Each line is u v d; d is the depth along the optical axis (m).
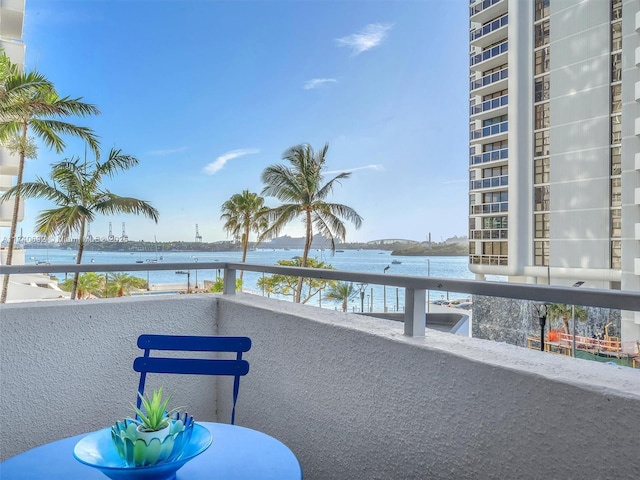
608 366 0.95
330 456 1.41
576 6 19.77
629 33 17.45
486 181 23.91
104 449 0.95
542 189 21.08
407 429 1.17
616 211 18.50
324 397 1.44
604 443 0.80
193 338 1.47
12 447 1.56
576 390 0.84
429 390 1.12
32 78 10.45
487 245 23.72
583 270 19.31
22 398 1.58
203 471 0.96
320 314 1.57
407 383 1.17
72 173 12.73
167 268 1.91
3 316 1.55
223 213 27.58
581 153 19.55
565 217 20.03
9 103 10.71
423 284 1.20
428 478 1.11
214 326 1.98
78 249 13.26
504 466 0.95
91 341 1.72
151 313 1.85
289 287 16.94
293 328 1.57
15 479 0.91
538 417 0.90
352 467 1.33
